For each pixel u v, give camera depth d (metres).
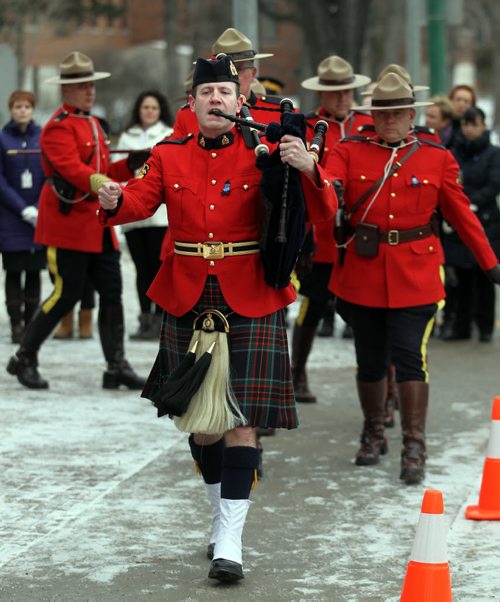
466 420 28.09
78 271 29.80
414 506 21.12
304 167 16.59
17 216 37.31
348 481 22.80
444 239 38.19
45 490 21.73
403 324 23.09
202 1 149.00
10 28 142.50
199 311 17.62
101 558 18.25
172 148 17.91
